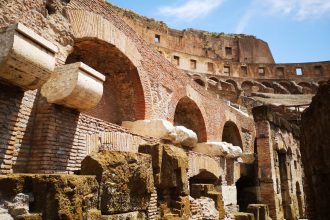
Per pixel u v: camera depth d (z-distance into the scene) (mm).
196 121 12797
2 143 4426
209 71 50594
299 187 17016
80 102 5305
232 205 12562
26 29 4148
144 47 9242
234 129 16500
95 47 7656
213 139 13250
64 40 6086
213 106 13836
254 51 57688
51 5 5793
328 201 6621
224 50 56531
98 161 4332
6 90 4508
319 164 6980
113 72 8852
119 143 6777
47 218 3244
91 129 6059
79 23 6562
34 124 5137
